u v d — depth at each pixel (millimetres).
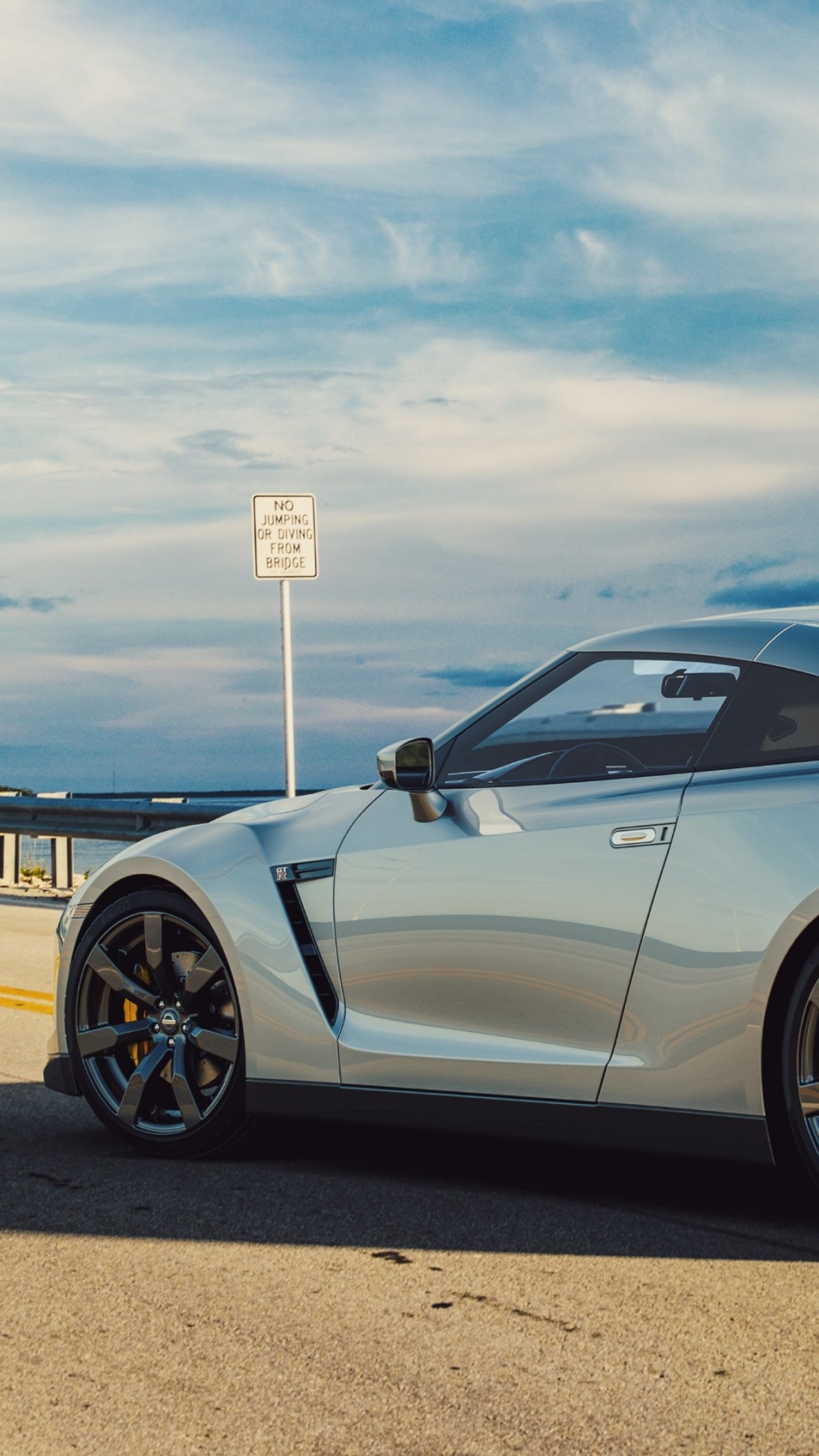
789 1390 2699
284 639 11695
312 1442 2539
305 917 4289
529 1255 3449
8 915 11688
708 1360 2838
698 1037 3623
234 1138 4387
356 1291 3238
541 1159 4324
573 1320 3051
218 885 4375
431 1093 4023
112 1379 2807
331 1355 2893
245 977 4301
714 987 3598
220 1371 2830
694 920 3635
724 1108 3615
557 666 4234
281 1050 4258
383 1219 3746
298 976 4250
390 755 4051
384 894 4141
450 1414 2633
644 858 3744
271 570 11617
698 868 3656
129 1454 2512
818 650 3773
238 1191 4043
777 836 3582
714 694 4078
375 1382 2768
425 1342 2947
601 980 3768
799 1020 3508
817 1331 2965
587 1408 2643
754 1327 2990
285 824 4477
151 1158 4449
